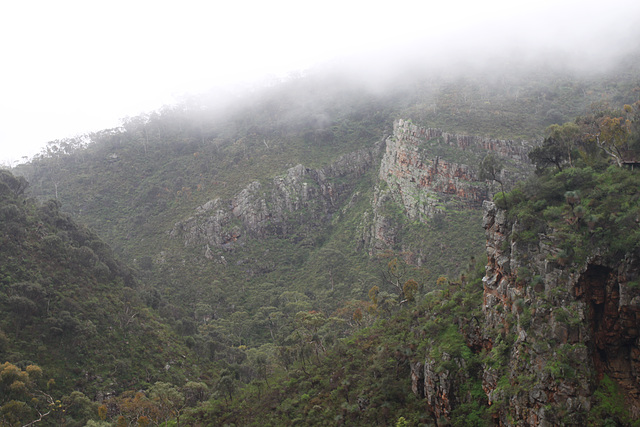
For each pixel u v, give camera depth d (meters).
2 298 65.62
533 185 34.94
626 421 25.59
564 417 25.98
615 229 28.59
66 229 89.12
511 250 33.31
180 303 110.50
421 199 111.94
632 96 108.06
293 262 127.25
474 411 32.31
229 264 124.62
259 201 135.12
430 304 48.25
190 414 58.66
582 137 42.47
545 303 29.30
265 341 95.81
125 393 64.44
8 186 87.44
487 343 34.50
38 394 57.91
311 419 46.66
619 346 27.69
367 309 73.44
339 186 144.75
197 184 153.75
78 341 67.56
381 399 42.31
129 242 136.50
